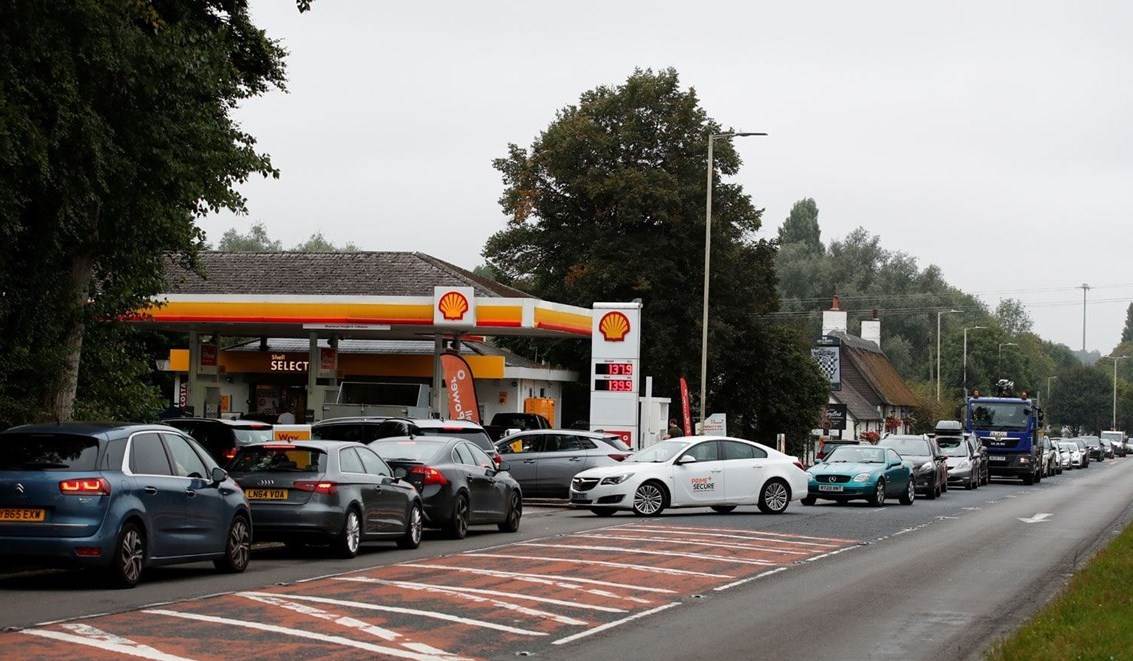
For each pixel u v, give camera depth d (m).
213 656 10.57
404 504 20.92
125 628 11.88
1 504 14.40
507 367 54.00
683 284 61.59
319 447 19.33
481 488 23.86
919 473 41.28
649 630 12.88
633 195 58.38
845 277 125.94
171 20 21.03
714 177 61.28
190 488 16.03
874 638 12.73
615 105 61.31
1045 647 11.29
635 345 41.22
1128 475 71.69
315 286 48.69
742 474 30.61
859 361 103.12
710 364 62.53
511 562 18.80
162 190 21.31
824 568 19.11
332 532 18.88
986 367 139.50
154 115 20.06
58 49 17.92
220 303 43.75
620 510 32.00
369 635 11.88
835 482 35.91
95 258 22.56
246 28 24.28
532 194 62.31
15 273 21.45
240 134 23.39
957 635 13.03
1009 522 30.03
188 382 54.44
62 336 22.66
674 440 31.08
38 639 11.16
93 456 14.74
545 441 33.41
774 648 12.00
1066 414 162.38
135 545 15.00
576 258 61.47
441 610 13.65
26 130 17.42
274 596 14.37
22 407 21.27
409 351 55.50
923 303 129.12
